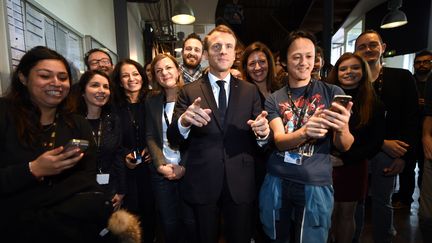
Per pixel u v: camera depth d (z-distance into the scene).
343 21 5.61
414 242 2.20
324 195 1.23
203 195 1.26
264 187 1.38
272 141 1.27
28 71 1.09
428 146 1.49
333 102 1.06
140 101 2.19
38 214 1.04
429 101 1.52
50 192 1.08
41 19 1.99
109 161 1.86
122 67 2.14
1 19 1.50
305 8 5.41
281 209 1.34
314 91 1.30
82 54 2.97
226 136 1.27
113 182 1.88
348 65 1.67
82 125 1.26
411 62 6.00
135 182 2.06
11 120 1.08
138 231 1.27
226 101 1.32
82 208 1.11
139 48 7.52
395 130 1.82
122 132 2.04
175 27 8.82
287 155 1.27
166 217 1.95
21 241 1.02
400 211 2.75
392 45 5.66
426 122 1.54
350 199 1.69
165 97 1.98
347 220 1.72
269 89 1.97
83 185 1.17
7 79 1.53
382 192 1.88
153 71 1.99
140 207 2.11
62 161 0.97
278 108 1.34
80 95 1.82
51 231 1.05
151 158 1.88
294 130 1.28
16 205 1.03
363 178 1.71
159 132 1.90
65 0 2.50
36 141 1.10
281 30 6.94
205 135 1.27
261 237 1.80
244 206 1.27
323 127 1.06
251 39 7.60
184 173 1.37
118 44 4.04
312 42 1.29
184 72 2.43
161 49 8.73
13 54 1.61
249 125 1.25
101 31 3.81
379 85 1.84
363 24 6.38
